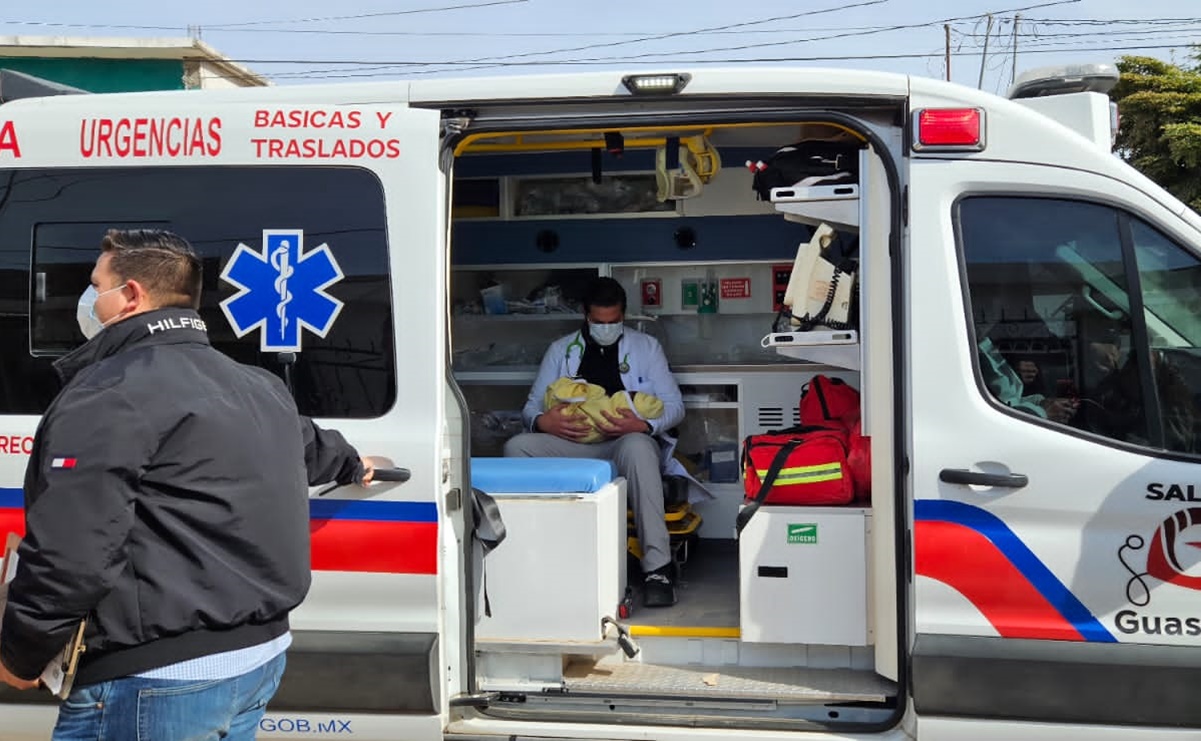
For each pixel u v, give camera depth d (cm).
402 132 332
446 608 336
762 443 379
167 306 241
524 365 552
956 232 323
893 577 337
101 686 223
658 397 486
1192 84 1853
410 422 329
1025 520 314
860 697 342
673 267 552
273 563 236
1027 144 321
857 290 378
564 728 338
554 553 361
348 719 330
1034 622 313
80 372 229
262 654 238
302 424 299
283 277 334
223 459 228
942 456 317
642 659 382
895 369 327
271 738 334
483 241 554
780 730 333
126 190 338
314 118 335
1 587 235
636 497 430
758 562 365
